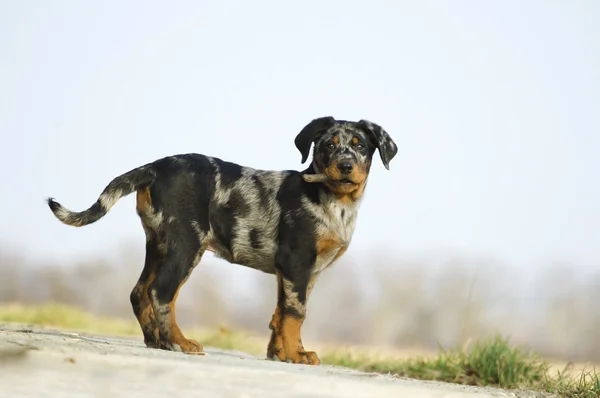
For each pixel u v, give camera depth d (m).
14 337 9.38
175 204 11.46
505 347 14.83
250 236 12.05
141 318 11.66
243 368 8.77
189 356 9.87
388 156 12.61
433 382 11.15
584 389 12.14
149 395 7.68
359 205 12.41
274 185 12.19
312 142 12.65
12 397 7.32
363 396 8.38
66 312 21.11
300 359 11.62
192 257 11.52
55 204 11.09
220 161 12.20
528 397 10.32
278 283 12.12
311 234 11.95
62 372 7.98
